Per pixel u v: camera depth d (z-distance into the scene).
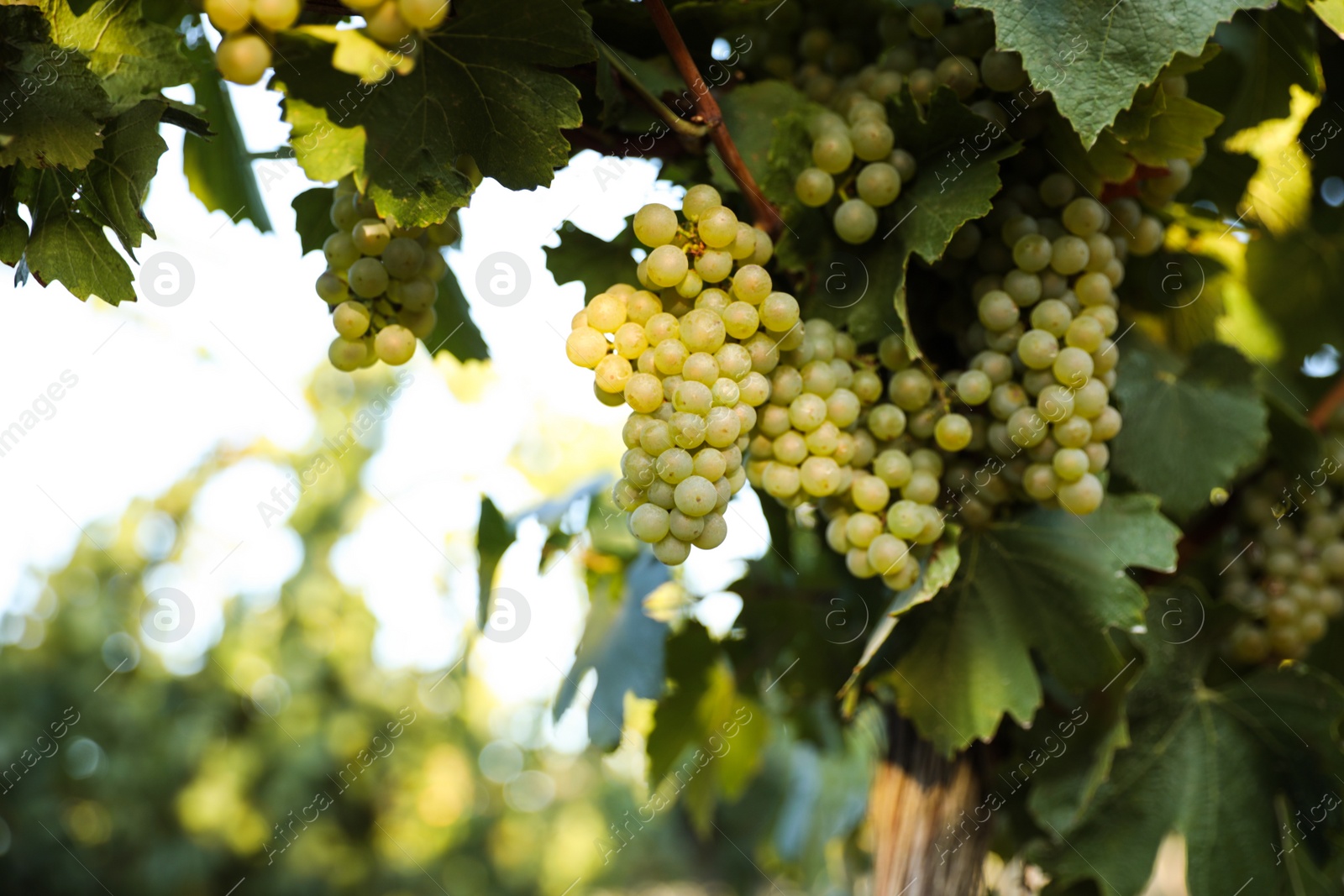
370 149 0.64
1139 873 0.77
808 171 0.69
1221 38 0.80
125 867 2.29
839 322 0.71
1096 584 0.72
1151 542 0.72
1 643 2.30
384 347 0.68
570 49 0.64
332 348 0.69
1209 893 0.77
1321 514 0.82
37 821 2.20
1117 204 0.72
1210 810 0.77
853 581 0.80
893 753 0.83
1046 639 0.74
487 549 0.90
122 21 0.65
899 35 0.74
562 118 0.65
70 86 0.64
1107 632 0.72
